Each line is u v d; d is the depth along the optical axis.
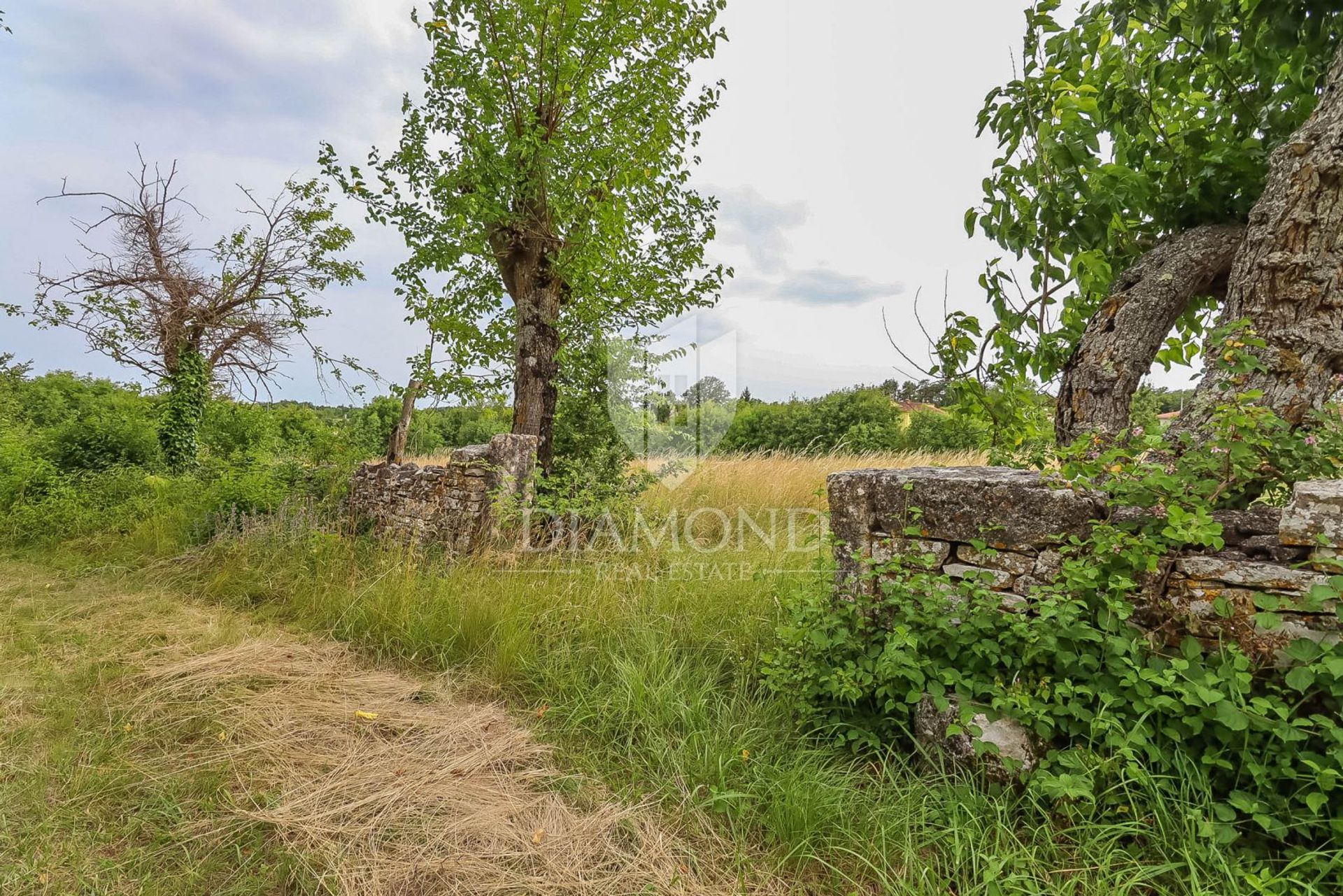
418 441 15.71
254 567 5.79
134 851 2.17
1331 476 2.16
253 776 2.61
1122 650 2.06
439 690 3.51
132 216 11.59
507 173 6.42
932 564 2.62
